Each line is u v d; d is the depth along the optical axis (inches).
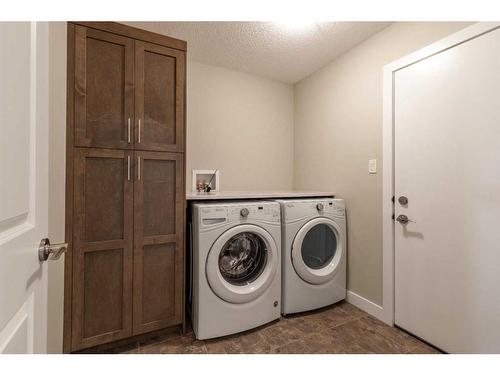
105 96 56.1
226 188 102.4
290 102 115.3
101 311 56.1
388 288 70.9
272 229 71.4
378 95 74.3
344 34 76.4
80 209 53.8
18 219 22.5
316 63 95.6
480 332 51.8
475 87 52.1
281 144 113.7
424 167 61.9
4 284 19.6
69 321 52.8
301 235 75.3
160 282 62.5
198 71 96.7
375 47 75.4
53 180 48.8
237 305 66.2
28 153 24.1
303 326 70.9
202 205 64.7
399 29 68.3
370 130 76.9
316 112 101.4
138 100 59.3
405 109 66.4
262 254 73.2
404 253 67.2
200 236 62.7
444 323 58.1
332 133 92.7
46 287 29.3
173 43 63.2
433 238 60.2
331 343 63.1
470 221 53.2
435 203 59.7
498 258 49.2
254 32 76.4
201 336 62.3
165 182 63.0
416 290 64.2
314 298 77.8
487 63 50.3
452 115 56.1
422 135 62.3
